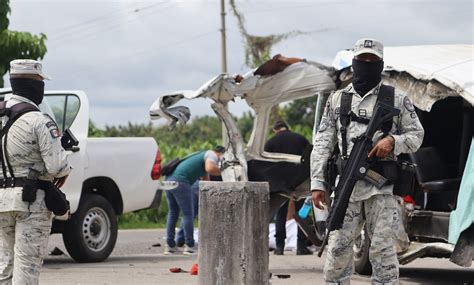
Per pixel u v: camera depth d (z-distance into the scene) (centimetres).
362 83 701
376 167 688
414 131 702
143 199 1298
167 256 1373
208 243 708
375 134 696
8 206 688
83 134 1212
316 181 716
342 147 700
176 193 1366
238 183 704
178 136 5450
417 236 996
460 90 909
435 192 1009
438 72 944
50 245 1524
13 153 689
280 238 1395
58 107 1211
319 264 1245
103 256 1245
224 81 1083
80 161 1196
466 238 860
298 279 1059
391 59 1026
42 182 696
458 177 1021
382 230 691
